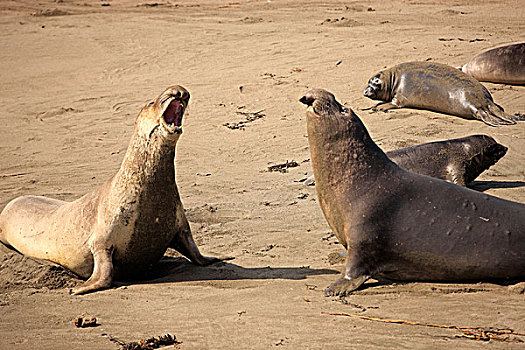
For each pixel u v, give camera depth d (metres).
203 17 85.69
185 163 36.31
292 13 84.12
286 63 57.91
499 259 17.05
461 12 75.56
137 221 18.98
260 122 43.28
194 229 24.69
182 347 13.91
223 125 43.34
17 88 58.06
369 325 14.48
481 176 29.86
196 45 68.81
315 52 60.78
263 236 23.20
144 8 97.56
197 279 18.92
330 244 21.77
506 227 17.17
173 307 16.53
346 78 51.56
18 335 15.18
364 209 17.58
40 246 21.25
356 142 17.94
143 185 18.69
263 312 15.66
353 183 17.84
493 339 13.41
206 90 52.06
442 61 53.31
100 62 65.56
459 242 17.19
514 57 45.75
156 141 18.19
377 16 76.75
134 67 62.66
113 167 36.44
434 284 17.53
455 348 13.04
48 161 38.47
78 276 20.44
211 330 14.73
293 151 36.97
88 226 19.69
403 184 17.88
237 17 84.00
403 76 44.00
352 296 16.58
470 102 39.84
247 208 27.20
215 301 16.73
